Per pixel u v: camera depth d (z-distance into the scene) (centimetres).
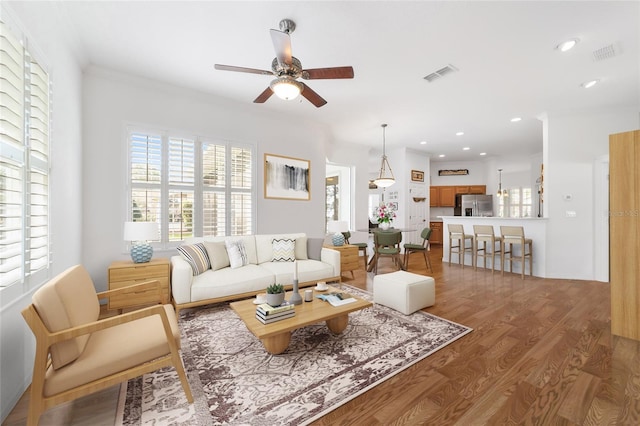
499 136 645
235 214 451
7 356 158
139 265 311
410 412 160
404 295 310
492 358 219
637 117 443
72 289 163
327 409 162
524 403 167
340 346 238
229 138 445
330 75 247
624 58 309
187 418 155
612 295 262
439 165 1005
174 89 390
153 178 381
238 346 238
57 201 240
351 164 706
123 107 360
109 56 314
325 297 268
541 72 342
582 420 153
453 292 400
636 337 247
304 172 530
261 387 183
